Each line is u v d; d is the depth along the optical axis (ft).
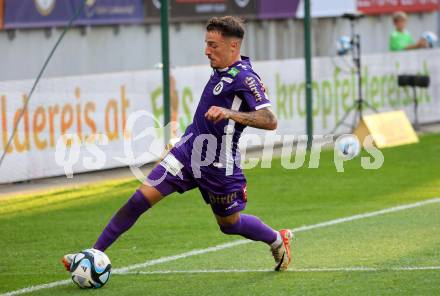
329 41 210.59
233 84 67.62
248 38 193.77
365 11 212.84
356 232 91.25
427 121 179.52
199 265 77.97
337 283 70.18
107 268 70.08
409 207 104.73
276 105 151.43
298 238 88.94
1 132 119.44
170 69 138.62
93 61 169.37
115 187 120.16
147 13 177.58
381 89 169.89
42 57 160.76
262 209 105.50
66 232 94.48
